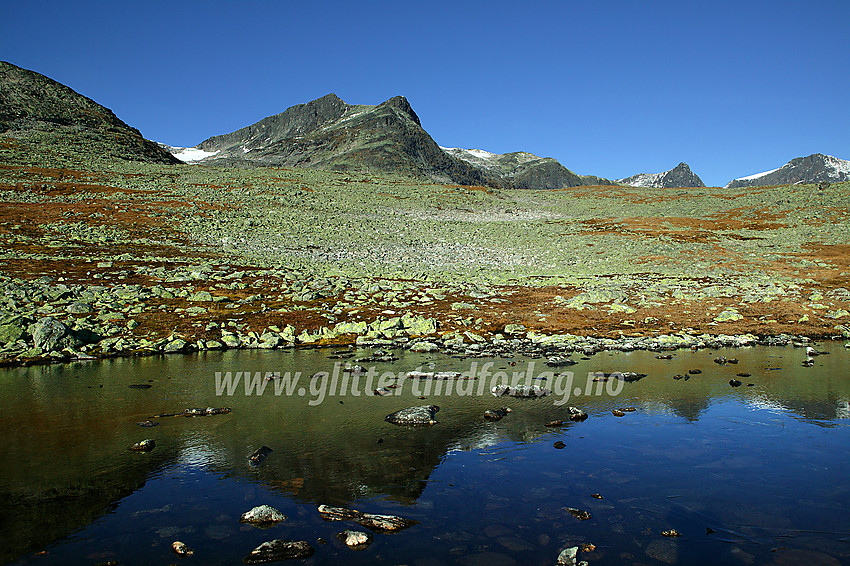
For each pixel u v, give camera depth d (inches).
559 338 1125.7
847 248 2352.4
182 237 2288.4
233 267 1830.7
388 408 666.8
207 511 399.9
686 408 657.6
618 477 457.4
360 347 1074.1
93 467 483.8
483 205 4082.2
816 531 364.8
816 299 1486.2
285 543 347.3
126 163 4215.1
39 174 3253.0
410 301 1475.1
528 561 328.8
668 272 2033.7
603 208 4151.1
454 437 560.7
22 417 629.9
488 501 414.3
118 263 1760.6
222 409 659.4
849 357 960.3
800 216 3157.0
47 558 334.0
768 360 940.0
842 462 486.9
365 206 3501.5
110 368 893.8
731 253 2379.4
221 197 3228.3
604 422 607.5
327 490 435.5
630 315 1354.6
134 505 410.0
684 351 1026.7
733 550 340.2
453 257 2319.1
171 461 498.0
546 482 448.5
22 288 1320.1
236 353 1021.2
